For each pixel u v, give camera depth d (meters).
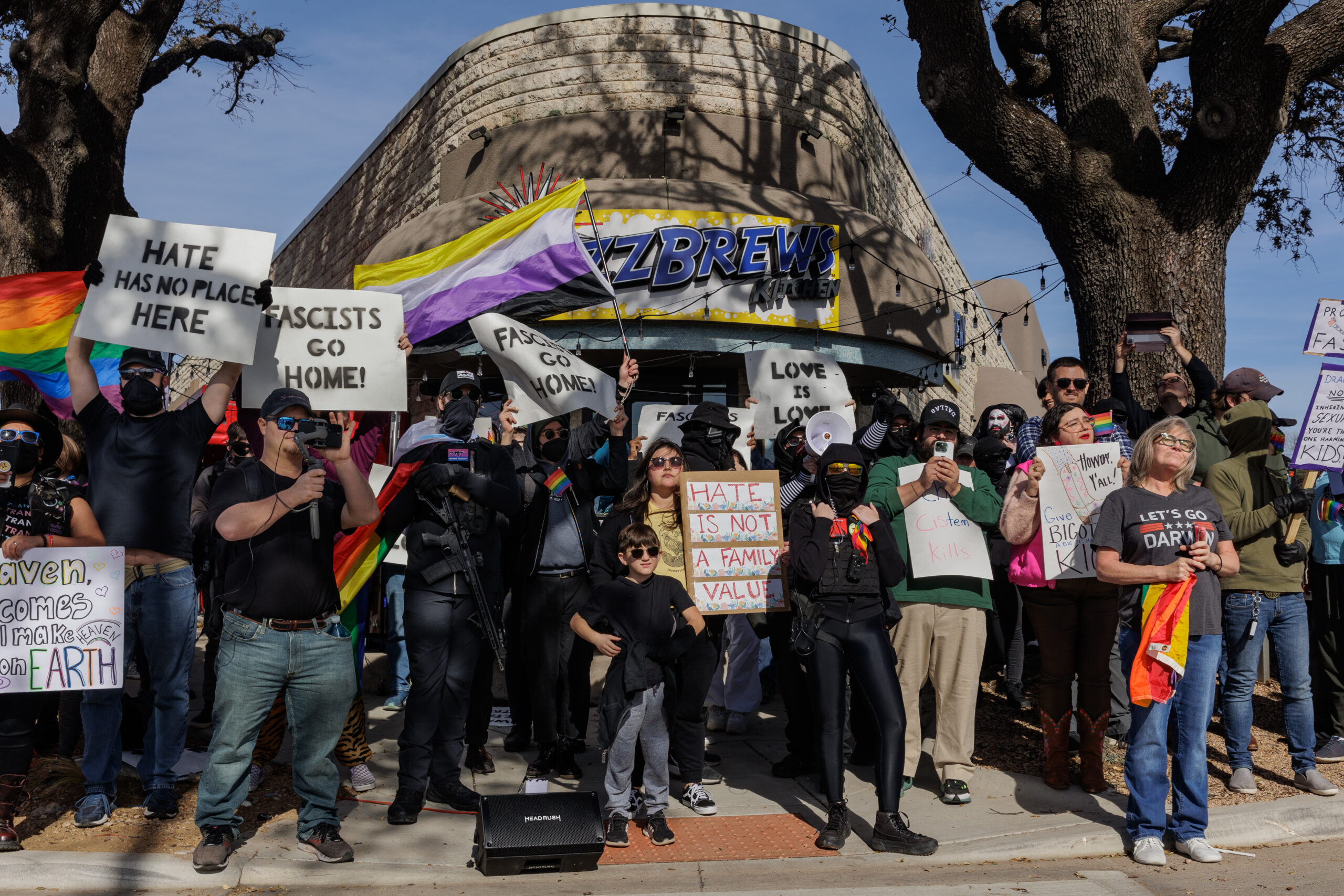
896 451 6.20
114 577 4.46
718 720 7.16
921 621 5.41
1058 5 8.70
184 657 4.85
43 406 6.64
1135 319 6.62
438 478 5.03
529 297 6.77
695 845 4.80
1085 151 8.41
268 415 4.38
